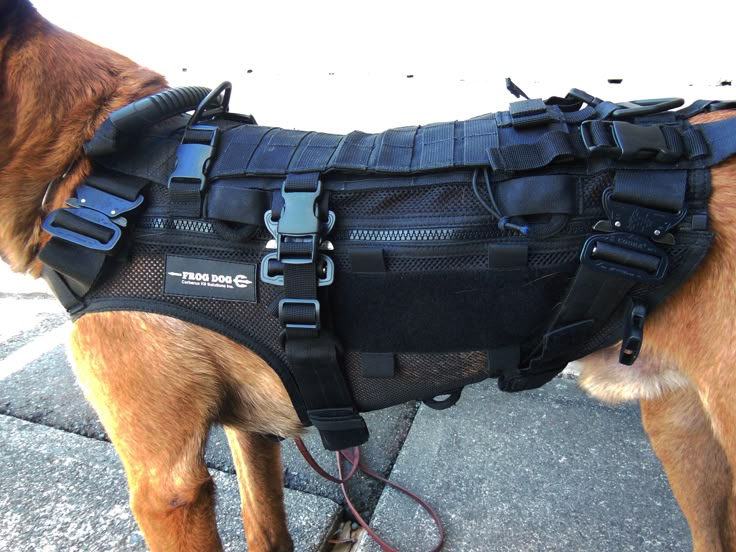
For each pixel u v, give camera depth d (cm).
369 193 100
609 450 214
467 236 96
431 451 216
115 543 179
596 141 94
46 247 107
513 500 192
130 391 116
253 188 103
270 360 110
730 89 238
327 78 313
